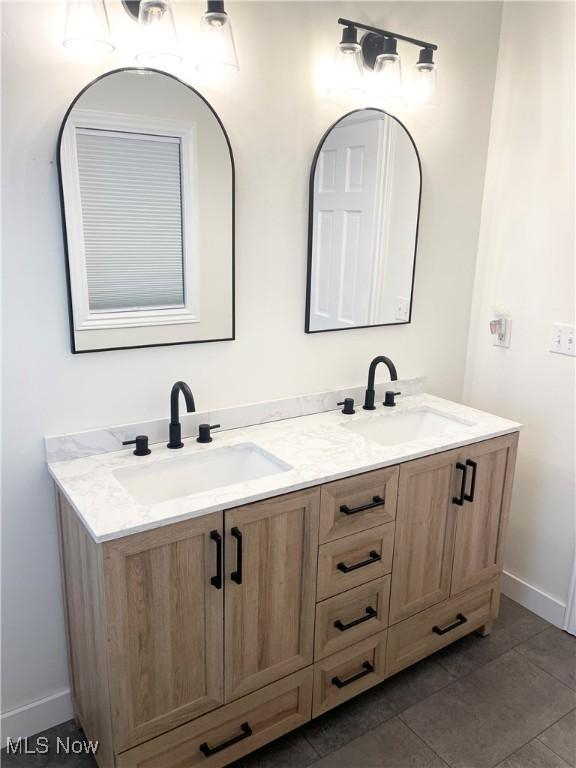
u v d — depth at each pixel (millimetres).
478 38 2217
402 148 2131
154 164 1632
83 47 1463
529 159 2244
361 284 2170
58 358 1604
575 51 2047
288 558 1589
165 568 1376
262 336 1980
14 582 1679
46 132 1460
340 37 1889
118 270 1641
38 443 1624
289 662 1676
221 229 1790
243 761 1709
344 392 2221
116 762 1427
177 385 1709
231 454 1814
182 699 1495
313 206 1966
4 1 1349
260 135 1807
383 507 1756
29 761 1697
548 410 2311
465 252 2455
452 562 2033
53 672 1801
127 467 1619
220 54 1554
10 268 1483
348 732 1825
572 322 2182
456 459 1908
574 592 2285
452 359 2557
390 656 1938
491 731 1841
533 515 2426
